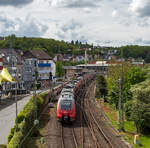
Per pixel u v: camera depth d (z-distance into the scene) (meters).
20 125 17.78
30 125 21.20
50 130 22.19
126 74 33.16
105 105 38.44
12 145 14.13
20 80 50.97
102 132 22.30
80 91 54.47
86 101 41.75
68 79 82.31
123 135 22.11
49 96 37.91
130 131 23.84
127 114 25.34
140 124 22.91
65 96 26.64
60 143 18.64
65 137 20.36
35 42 151.12
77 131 22.47
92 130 22.95
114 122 26.94
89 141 19.62
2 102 36.22
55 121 25.77
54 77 67.81
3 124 23.62
